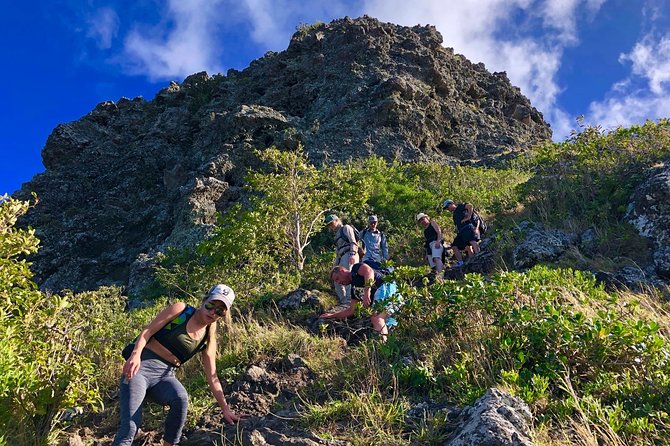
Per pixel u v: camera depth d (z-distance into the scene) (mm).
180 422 3570
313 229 11375
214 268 9516
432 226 8594
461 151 24219
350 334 5961
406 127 23062
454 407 3838
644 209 7566
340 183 13766
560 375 4035
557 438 3283
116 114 33281
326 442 3633
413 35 30125
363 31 28547
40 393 3996
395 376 4305
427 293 5367
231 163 21391
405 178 15398
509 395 3562
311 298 7227
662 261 6691
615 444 3139
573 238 7824
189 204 18891
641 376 3898
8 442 3725
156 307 8320
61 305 4555
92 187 27641
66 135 30453
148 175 27000
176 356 3699
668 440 3174
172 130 29078
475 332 4852
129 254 23000
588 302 5133
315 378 4824
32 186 27984
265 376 4887
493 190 13539
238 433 3893
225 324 6125
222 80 32969
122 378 3508
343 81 25812
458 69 29938
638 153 9164
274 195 11031
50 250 23672
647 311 5359
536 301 4910
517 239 8258
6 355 4059
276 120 23219
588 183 8945
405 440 3531
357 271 5852
